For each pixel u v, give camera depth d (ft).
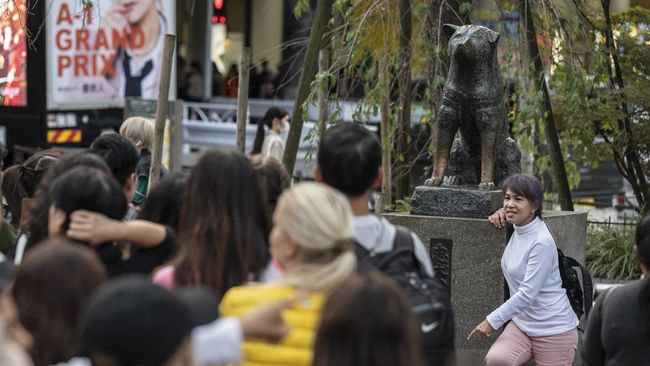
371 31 37.06
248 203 16.46
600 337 18.74
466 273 28.02
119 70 60.49
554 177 39.58
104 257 17.33
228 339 13.07
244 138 34.24
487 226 27.76
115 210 17.29
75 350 12.58
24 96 57.67
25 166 25.22
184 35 84.33
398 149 39.29
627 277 38.50
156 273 16.69
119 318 10.94
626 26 42.39
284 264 14.44
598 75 36.88
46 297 13.42
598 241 40.29
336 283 13.39
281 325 13.53
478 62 27.94
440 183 28.91
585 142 41.16
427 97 38.52
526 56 37.73
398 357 11.81
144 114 46.19
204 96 84.84
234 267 16.19
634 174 42.27
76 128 59.21
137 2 60.80
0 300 13.15
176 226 19.26
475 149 29.27
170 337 11.06
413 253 16.34
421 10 36.58
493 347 25.82
